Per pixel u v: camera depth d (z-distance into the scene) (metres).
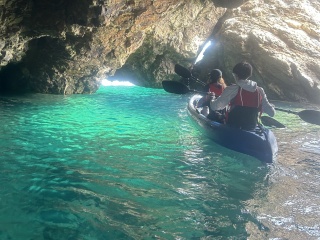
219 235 3.04
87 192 3.85
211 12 15.36
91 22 8.34
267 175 4.64
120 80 16.80
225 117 6.15
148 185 4.17
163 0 9.38
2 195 3.64
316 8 17.67
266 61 14.80
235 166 5.00
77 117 8.07
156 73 15.83
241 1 9.77
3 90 11.66
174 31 14.30
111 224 3.17
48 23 8.70
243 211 3.53
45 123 7.23
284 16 16.95
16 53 10.02
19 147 5.42
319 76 14.48
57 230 3.01
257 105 5.50
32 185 3.95
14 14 8.30
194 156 5.41
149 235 3.01
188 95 13.63
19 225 3.06
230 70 15.93
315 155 5.73
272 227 3.20
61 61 10.76
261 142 5.29
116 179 4.31
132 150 5.61
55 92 11.66
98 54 10.68
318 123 5.72
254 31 15.45
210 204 3.69
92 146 5.71
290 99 14.58
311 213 3.51
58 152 5.29
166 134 6.77
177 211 3.50
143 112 9.26
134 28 9.94
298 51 15.15
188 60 16.31
